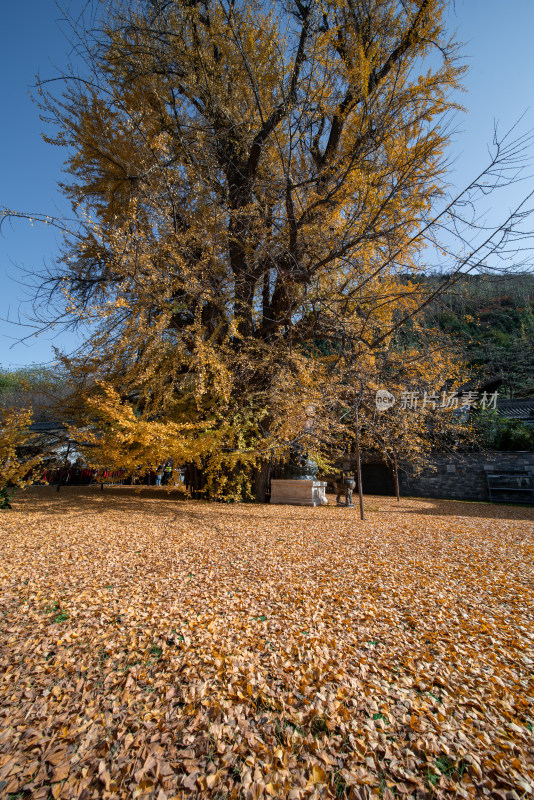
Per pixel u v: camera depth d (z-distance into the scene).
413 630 3.19
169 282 7.80
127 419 7.76
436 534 6.87
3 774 1.79
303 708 2.25
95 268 10.10
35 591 3.86
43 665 2.65
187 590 3.91
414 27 6.96
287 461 11.04
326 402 8.36
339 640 2.98
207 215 7.98
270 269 9.25
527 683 2.49
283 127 7.79
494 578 4.42
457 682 2.50
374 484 17.72
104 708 2.24
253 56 7.42
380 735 2.04
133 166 7.75
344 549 5.55
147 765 1.85
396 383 8.31
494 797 1.70
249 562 4.83
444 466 15.49
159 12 7.70
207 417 9.55
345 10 6.94
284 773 1.81
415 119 6.86
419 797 1.70
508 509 11.24
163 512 8.50
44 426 13.91
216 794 1.71
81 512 8.16
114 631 3.09
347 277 8.73
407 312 7.49
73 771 1.82
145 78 8.13
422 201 7.42
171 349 8.73
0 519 7.21
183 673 2.55
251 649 2.85
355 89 7.11
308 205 8.16
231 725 2.11
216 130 8.30
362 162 7.12
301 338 9.09
